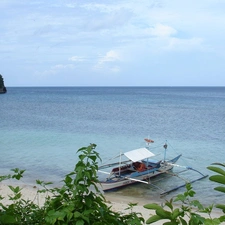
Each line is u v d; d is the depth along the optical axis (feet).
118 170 67.87
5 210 10.26
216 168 7.30
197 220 7.54
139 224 9.11
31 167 79.30
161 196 58.34
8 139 120.37
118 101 374.02
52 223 8.34
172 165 74.33
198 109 269.44
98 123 170.91
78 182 8.83
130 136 132.26
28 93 634.84
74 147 106.01
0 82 555.69
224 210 7.98
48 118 191.42
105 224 8.54
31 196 50.83
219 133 143.84
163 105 313.32
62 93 644.27
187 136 135.44
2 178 11.87
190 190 8.25
